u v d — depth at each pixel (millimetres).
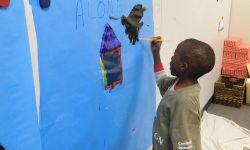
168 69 1632
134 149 1362
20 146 685
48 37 757
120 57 1116
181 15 1702
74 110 898
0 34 613
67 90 854
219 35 2770
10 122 655
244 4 3043
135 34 1195
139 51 1254
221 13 2717
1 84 626
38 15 718
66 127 874
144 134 1438
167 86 1265
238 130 2252
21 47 659
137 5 1180
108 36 1019
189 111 1033
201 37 2193
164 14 1464
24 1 675
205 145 2055
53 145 831
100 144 1075
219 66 2994
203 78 2453
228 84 2980
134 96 1276
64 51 819
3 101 635
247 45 3070
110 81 1072
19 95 668
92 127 1007
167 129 1109
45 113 783
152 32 1343
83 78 918
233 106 2861
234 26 3160
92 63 953
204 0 2129
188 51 1059
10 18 628
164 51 1533
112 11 1025
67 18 814
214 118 2441
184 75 1091
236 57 2951
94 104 999
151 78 1408
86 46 910
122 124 1215
